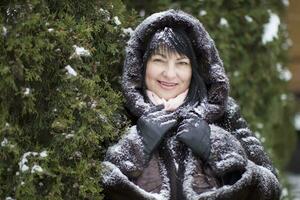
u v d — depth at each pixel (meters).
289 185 6.14
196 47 3.69
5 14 3.35
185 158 3.59
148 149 3.52
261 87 5.41
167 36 3.64
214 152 3.57
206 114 3.65
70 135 3.39
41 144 3.42
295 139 6.53
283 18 5.65
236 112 3.82
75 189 3.44
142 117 3.59
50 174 3.34
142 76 3.70
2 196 3.35
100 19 3.68
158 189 3.52
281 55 5.73
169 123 3.56
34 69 3.32
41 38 3.32
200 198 3.45
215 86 3.67
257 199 3.60
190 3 4.96
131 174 3.51
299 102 10.72
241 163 3.56
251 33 5.18
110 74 3.81
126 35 3.86
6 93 3.32
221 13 5.01
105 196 3.51
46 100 3.41
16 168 3.35
